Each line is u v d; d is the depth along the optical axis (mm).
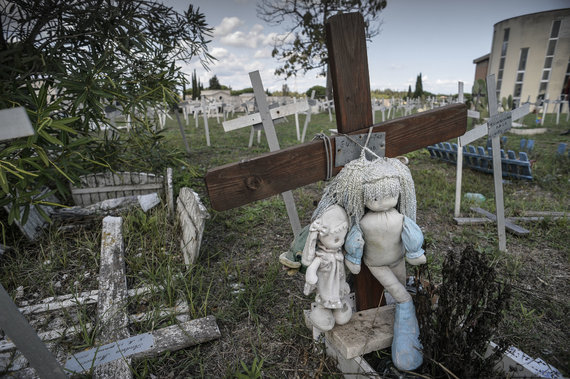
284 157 1844
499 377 1897
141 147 4953
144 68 3750
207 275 3404
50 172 3021
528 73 22406
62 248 3820
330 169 1980
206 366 2324
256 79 2918
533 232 4270
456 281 1812
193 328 2559
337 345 2037
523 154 6391
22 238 4086
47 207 4605
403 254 1984
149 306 2906
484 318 1767
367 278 2238
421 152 9320
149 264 3568
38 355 1705
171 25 4051
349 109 1942
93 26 3338
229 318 2768
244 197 1811
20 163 2609
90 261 3652
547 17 20875
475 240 4109
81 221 4547
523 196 5766
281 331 2592
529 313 2602
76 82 2883
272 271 3375
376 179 1739
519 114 3684
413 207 1916
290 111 3066
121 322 2611
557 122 14938
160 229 4266
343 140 1954
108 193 5117
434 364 1894
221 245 4094
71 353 2381
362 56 1906
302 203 5555
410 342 1934
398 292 1977
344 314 2066
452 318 1808
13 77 2861
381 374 2008
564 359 2186
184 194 4449
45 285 3250
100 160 4434
